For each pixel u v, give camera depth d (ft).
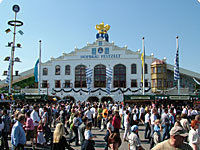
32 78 175.52
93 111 65.05
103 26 175.22
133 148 24.90
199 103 91.76
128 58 151.12
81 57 156.56
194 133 20.40
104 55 154.10
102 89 143.33
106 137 33.32
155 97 92.73
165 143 12.82
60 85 155.63
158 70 143.02
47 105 61.52
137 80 148.05
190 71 150.10
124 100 94.22
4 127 32.81
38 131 37.17
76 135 38.42
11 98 66.69
